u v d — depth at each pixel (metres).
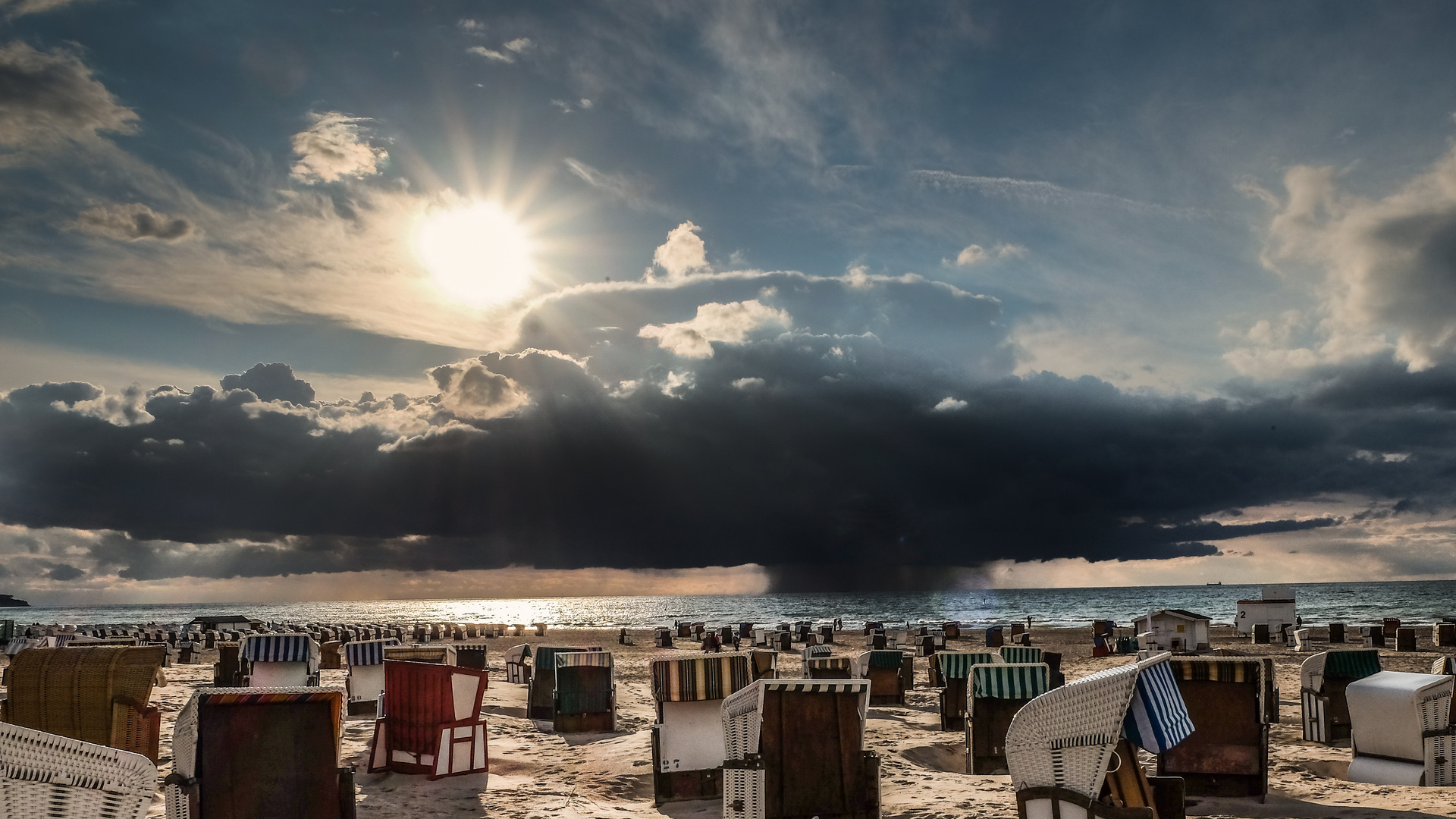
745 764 7.38
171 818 6.35
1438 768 9.91
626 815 9.09
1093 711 5.92
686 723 9.88
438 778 10.30
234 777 6.51
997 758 10.94
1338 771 10.99
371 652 15.52
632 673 28.16
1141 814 5.66
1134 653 38.47
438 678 10.48
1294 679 22.05
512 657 23.67
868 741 13.00
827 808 7.55
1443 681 10.04
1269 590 50.59
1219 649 40.09
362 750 12.12
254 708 6.64
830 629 56.66
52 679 8.84
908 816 8.70
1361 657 12.83
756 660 13.97
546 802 9.41
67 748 4.41
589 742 13.37
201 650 48.59
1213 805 9.11
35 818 4.29
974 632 62.69
